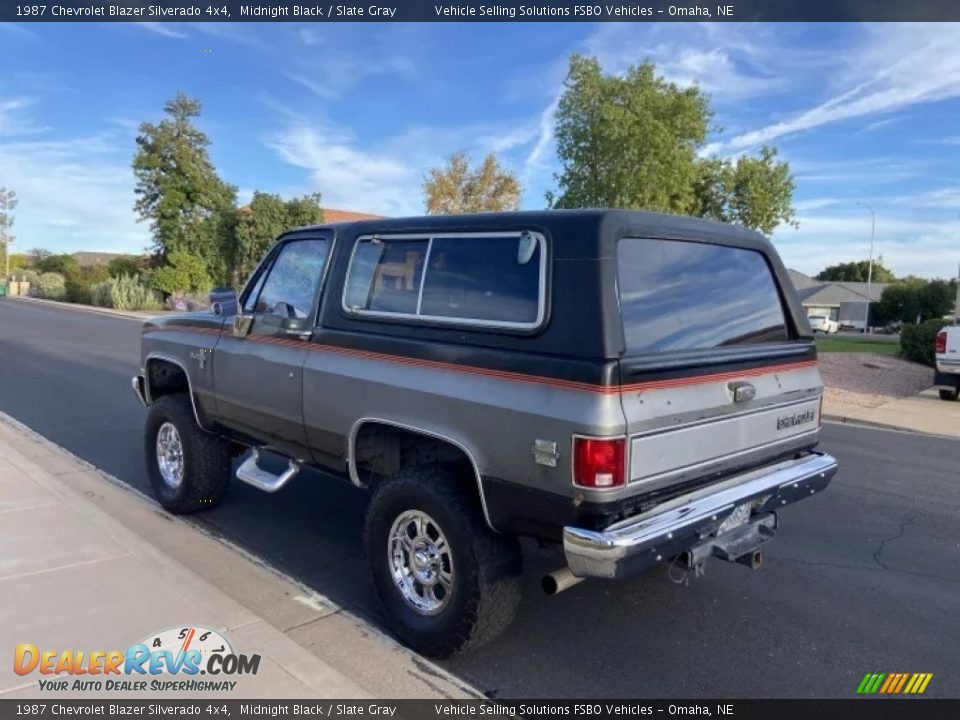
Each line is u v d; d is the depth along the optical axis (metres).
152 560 4.25
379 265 4.02
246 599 4.21
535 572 4.70
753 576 4.77
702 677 3.54
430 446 4.01
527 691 3.37
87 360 15.31
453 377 3.46
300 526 5.48
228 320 4.94
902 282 74.00
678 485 3.31
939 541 5.51
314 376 4.15
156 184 39.94
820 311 73.62
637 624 4.05
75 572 4.08
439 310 3.68
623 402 3.01
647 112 24.08
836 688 3.48
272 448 4.79
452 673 3.50
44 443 7.80
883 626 4.12
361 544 5.16
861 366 17.34
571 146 25.55
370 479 4.19
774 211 29.69
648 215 3.50
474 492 3.51
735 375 3.61
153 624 3.55
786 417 4.00
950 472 7.69
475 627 3.42
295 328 4.32
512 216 3.48
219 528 5.41
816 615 4.23
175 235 39.56
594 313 3.06
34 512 5.01
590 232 3.18
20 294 60.56
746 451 3.70
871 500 6.56
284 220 38.59
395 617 3.72
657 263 3.49
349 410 3.95
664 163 24.56
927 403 12.48
